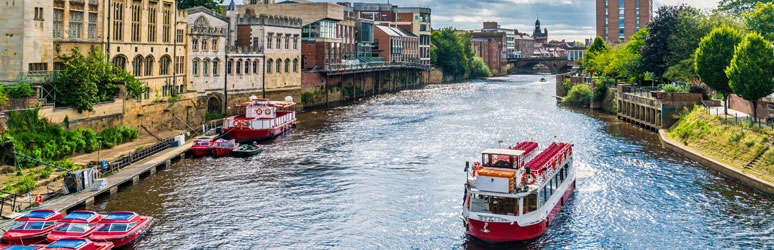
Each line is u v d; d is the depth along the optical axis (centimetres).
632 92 9212
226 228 4038
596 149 6669
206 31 8825
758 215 4253
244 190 4938
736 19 10500
